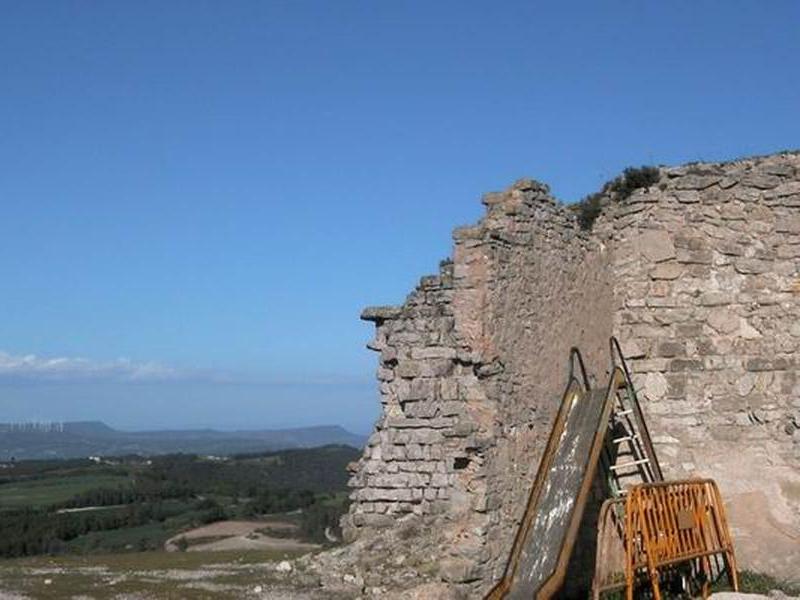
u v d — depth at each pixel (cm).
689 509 1120
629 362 1410
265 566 1322
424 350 1179
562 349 1273
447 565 1060
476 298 1140
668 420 1378
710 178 1409
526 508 1097
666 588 1128
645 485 1070
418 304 1210
